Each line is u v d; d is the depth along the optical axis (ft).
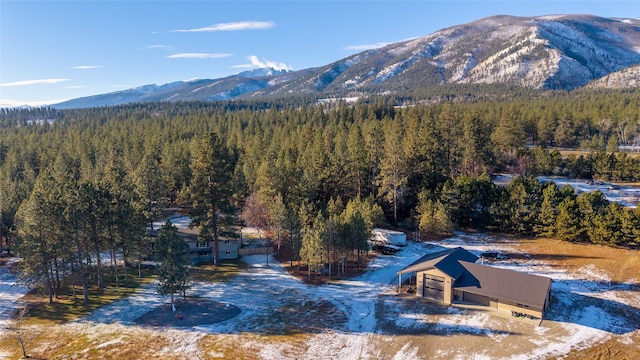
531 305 127.13
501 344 115.44
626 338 118.11
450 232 222.89
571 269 170.09
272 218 189.26
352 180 238.48
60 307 139.13
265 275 168.35
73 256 149.79
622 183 290.97
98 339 118.21
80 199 145.38
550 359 108.27
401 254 192.34
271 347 114.52
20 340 109.09
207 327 125.29
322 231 161.07
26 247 137.08
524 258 183.83
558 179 303.27
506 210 219.00
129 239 156.87
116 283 159.94
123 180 207.72
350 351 112.88
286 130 389.80
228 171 192.54
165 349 112.98
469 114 293.23
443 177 247.91
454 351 112.47
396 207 233.14
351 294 149.69
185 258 137.69
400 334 121.49
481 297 139.85
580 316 130.82
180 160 272.92
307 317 131.95
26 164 291.99
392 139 241.76
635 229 186.50
